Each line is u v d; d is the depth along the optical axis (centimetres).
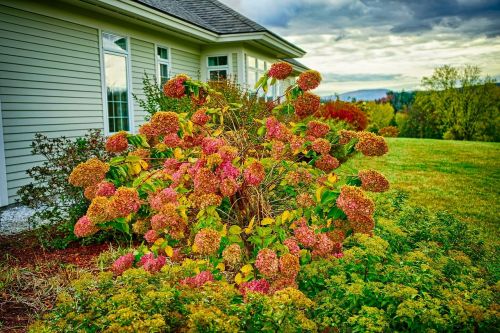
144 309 183
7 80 658
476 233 398
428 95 2309
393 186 934
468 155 1475
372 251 247
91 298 198
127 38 953
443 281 248
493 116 2152
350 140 290
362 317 191
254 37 1216
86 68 824
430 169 1185
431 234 362
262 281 233
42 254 414
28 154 691
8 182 657
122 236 442
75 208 448
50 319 202
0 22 644
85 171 259
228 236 258
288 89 319
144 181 267
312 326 179
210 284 208
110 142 288
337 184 260
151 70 1055
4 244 450
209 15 1380
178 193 268
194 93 329
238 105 333
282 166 314
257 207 281
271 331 177
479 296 218
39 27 714
